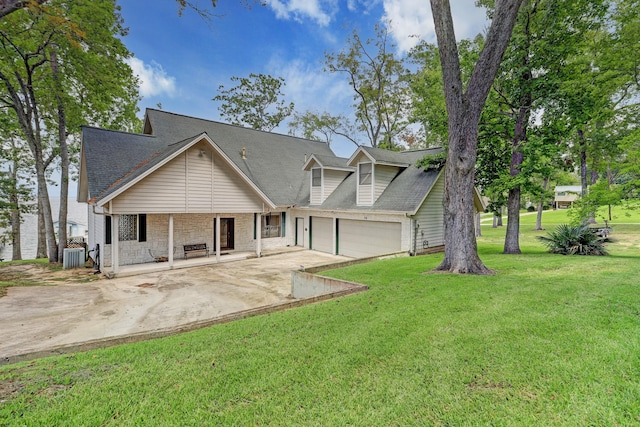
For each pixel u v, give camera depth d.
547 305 4.98
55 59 13.80
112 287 10.12
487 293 5.86
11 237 22.77
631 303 4.83
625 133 18.48
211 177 13.41
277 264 13.93
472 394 2.78
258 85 31.36
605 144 19.70
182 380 3.15
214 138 19.48
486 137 12.88
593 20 10.80
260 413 2.62
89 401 2.79
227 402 2.78
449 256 8.37
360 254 15.34
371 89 26.48
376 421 2.48
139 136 15.91
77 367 3.46
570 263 8.79
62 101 14.70
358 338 4.07
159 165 11.49
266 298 8.95
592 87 11.88
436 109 14.91
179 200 12.52
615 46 12.82
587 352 3.37
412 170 15.38
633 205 10.22
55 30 10.99
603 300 5.07
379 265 10.19
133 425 2.47
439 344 3.79
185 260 13.96
